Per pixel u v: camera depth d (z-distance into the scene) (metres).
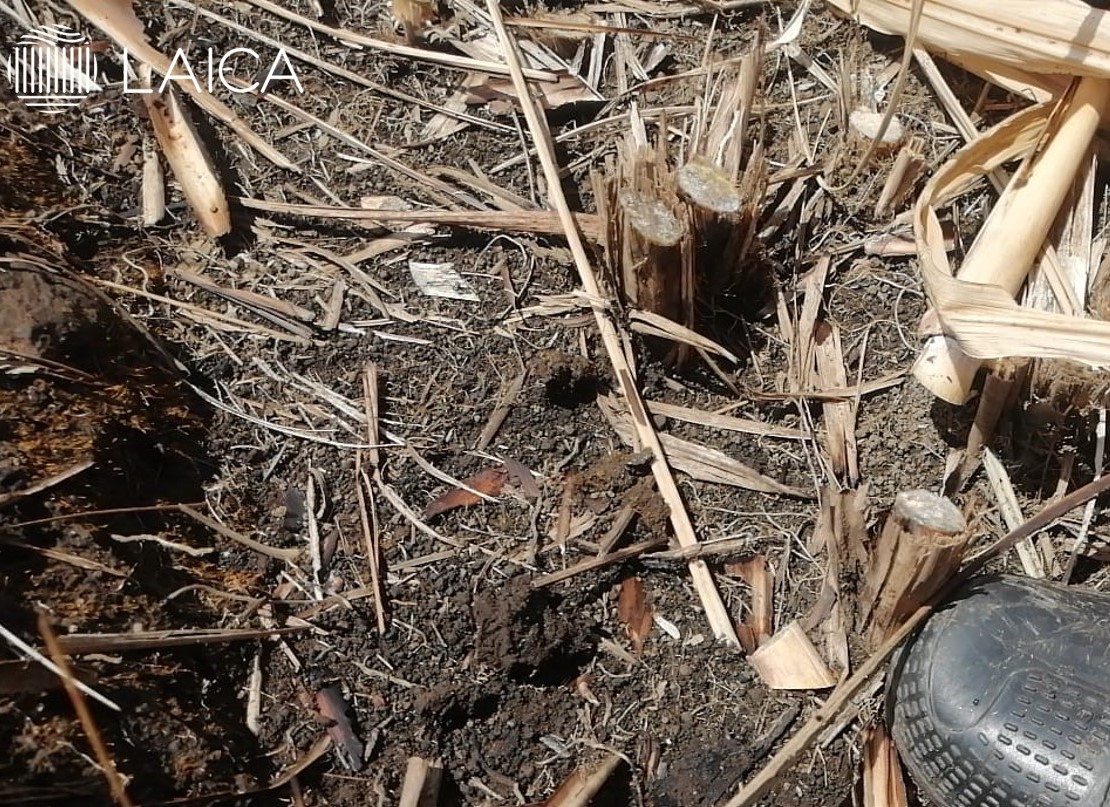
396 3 0.84
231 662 0.70
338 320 0.78
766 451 0.77
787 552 0.75
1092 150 0.78
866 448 0.77
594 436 0.77
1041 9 0.78
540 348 0.78
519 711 0.72
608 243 0.76
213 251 0.78
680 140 0.82
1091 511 0.76
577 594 0.74
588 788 0.70
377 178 0.81
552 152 0.81
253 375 0.76
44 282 0.73
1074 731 0.68
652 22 0.86
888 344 0.79
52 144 0.79
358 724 0.71
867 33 0.85
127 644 0.67
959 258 0.80
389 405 0.76
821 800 0.71
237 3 0.85
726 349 0.79
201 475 0.74
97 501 0.70
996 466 0.77
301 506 0.74
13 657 0.65
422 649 0.72
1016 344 0.73
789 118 0.83
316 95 0.83
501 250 0.80
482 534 0.74
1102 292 0.77
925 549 0.69
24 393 0.70
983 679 0.69
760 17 0.86
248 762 0.69
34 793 0.64
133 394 0.73
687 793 0.71
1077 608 0.71
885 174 0.81
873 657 0.71
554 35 0.85
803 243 0.81
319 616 0.72
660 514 0.75
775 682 0.73
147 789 0.66
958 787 0.69
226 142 0.81
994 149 0.79
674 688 0.73
